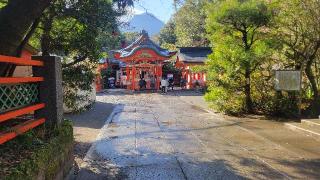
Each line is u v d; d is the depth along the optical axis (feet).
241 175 23.84
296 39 51.98
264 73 55.72
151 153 30.32
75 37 28.55
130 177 23.59
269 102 54.80
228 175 23.82
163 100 85.87
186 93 110.01
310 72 52.29
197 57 126.52
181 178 23.30
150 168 25.64
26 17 17.94
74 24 28.73
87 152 30.68
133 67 123.65
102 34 30.63
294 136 37.35
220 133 39.88
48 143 18.42
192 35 146.20
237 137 37.32
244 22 52.47
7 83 16.55
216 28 54.70
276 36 52.60
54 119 21.79
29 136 18.15
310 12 49.62
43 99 21.70
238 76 55.36
